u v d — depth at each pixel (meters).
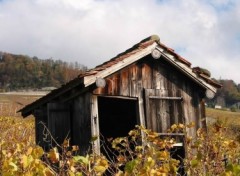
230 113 58.09
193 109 10.05
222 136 5.18
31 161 3.25
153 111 9.28
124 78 9.02
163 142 5.01
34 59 121.50
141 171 3.73
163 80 9.68
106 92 8.66
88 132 8.51
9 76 109.94
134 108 11.82
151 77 9.49
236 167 3.71
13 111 15.20
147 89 9.27
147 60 9.52
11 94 66.06
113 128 12.48
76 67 126.00
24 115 12.63
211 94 10.17
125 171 3.72
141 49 9.02
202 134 5.18
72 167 3.71
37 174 3.30
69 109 9.38
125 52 9.93
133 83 9.14
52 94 9.86
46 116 10.76
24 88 104.94
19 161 3.45
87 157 3.81
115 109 12.48
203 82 10.02
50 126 9.09
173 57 9.55
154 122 9.20
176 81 9.92
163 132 9.27
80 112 8.91
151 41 9.17
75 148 4.54
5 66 111.94
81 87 8.77
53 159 3.58
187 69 9.77
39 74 114.94
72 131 9.24
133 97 9.08
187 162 4.89
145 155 4.27
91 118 8.40
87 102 8.62
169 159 4.40
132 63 9.16
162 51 9.38
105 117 12.50
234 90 110.19
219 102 102.75
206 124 10.12
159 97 9.44
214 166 4.81
